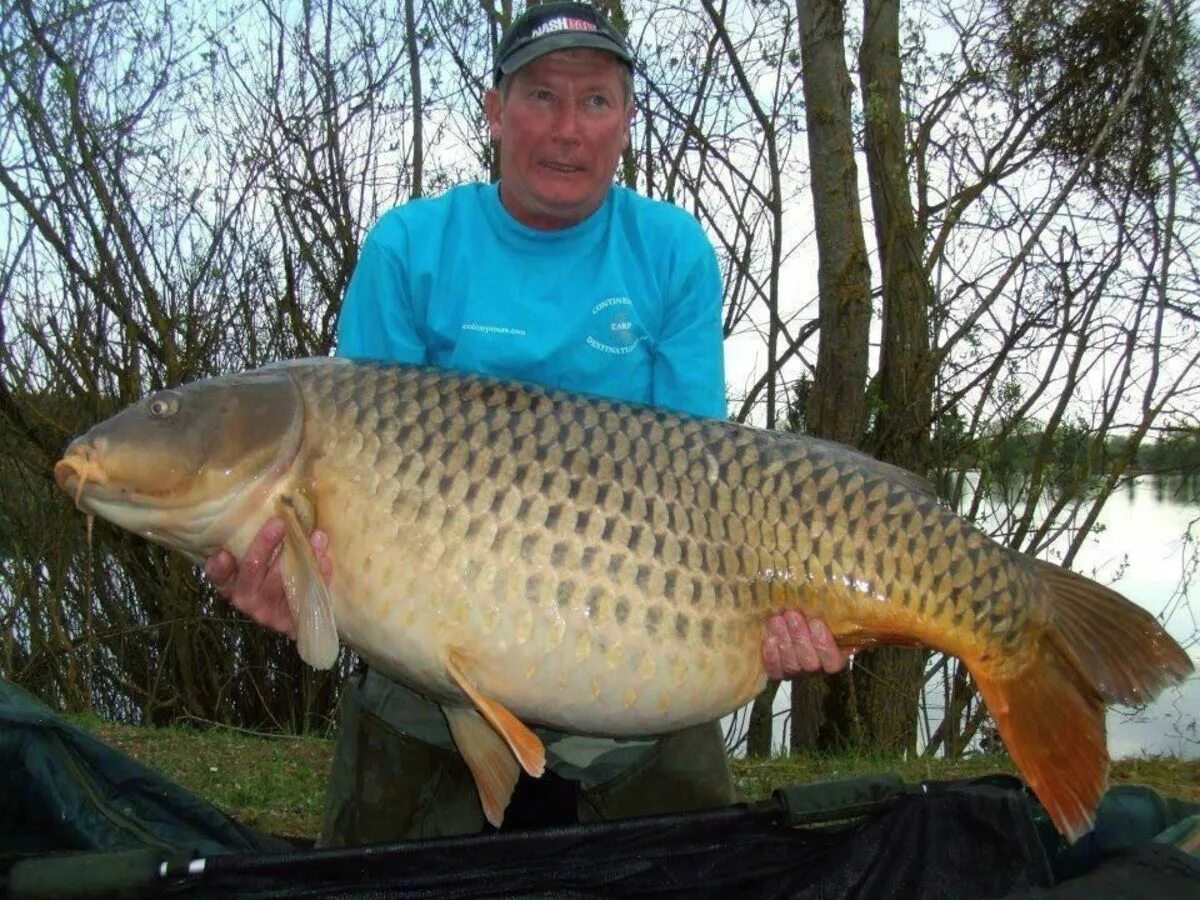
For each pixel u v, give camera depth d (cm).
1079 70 776
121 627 802
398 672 211
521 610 199
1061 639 222
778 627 214
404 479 201
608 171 250
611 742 253
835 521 214
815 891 222
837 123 683
